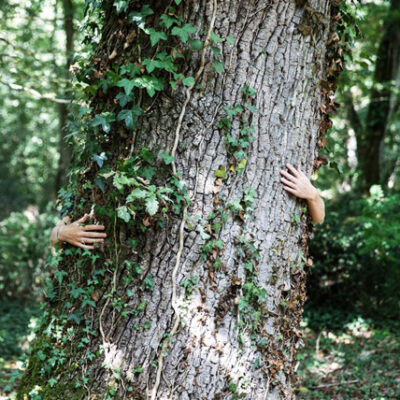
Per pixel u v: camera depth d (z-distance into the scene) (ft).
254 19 7.93
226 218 7.85
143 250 7.91
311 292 28.63
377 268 27.32
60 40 33.78
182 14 7.83
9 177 47.62
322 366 20.53
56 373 8.18
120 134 8.11
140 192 7.38
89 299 8.08
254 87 7.95
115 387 7.76
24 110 44.70
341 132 39.42
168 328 7.75
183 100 7.84
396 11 32.53
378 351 21.98
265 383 8.11
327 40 8.56
